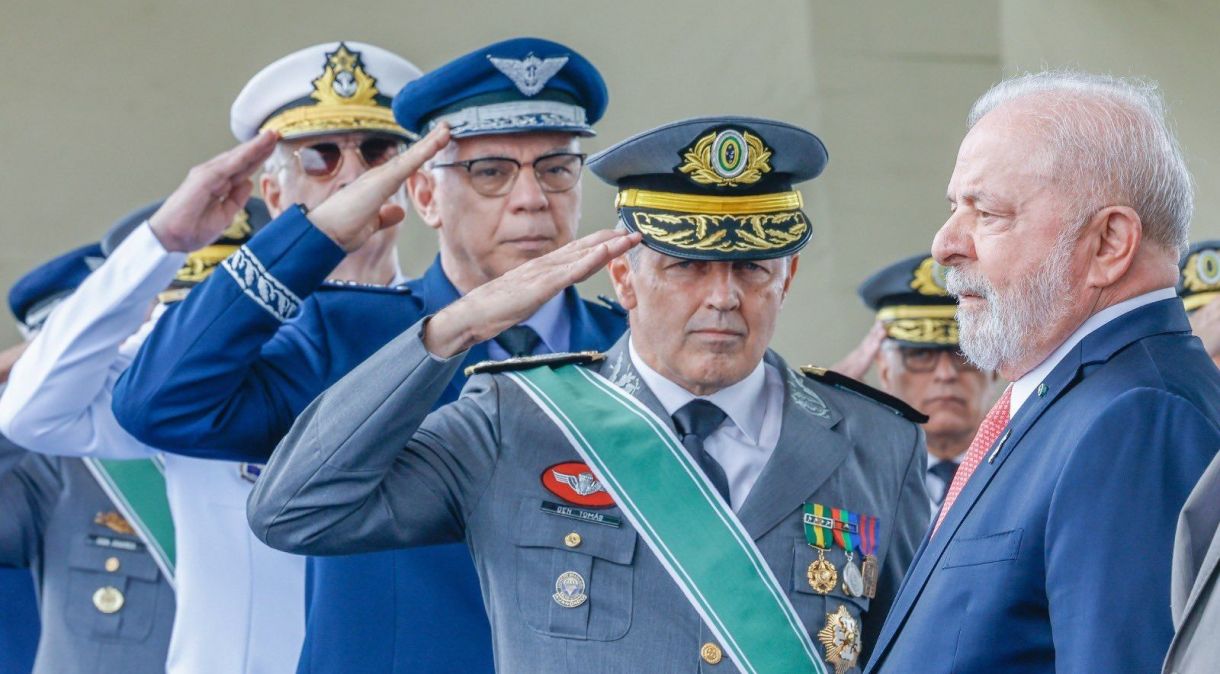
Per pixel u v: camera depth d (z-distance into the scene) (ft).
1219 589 24.20
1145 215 29.89
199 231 42.91
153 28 68.23
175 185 69.10
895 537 35.91
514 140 41.75
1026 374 30.94
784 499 34.86
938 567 30.32
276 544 33.30
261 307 38.83
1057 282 29.94
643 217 34.91
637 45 64.39
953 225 30.96
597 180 63.05
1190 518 25.40
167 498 50.93
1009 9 62.54
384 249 48.11
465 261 42.06
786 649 33.55
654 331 35.01
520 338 42.14
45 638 51.44
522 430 34.86
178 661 44.52
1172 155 30.27
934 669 29.43
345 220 39.19
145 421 38.78
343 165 48.24
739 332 34.65
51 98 68.85
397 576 39.91
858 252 62.64
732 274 34.65
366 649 39.50
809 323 62.80
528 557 33.91
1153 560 27.04
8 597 58.54
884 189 62.75
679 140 34.81
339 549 33.27
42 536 52.13
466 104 41.91
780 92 63.26
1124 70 62.64
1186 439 27.68
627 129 64.39
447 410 35.29
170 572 50.85
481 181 41.88
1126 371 29.12
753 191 35.19
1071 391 29.76
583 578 33.71
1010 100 30.99
